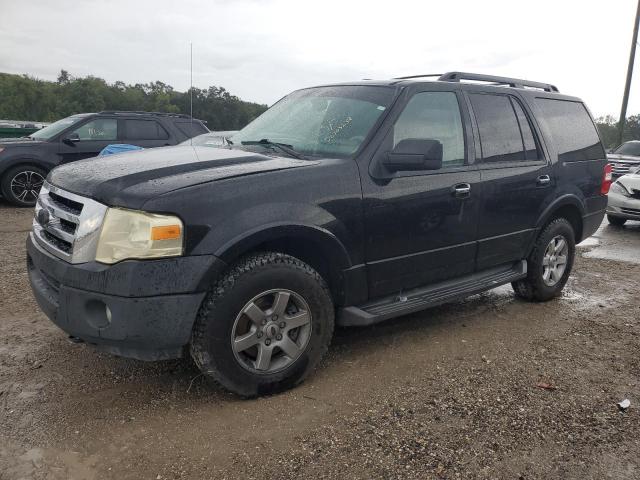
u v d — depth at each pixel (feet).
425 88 13.14
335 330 14.30
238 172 10.25
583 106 18.75
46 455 8.61
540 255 16.38
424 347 13.34
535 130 15.93
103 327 9.25
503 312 16.25
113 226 9.17
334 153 11.93
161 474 8.26
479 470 8.57
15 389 10.59
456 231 13.39
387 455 8.87
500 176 14.33
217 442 9.10
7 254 20.86
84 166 11.24
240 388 10.19
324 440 9.23
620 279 20.56
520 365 12.48
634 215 31.83
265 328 10.28
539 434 9.62
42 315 14.47
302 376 10.96
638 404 10.82
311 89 15.02
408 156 11.39
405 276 12.64
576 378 11.89
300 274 10.50
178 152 12.20
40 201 11.37
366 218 11.46
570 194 16.74
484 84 15.20
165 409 10.06
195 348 9.73
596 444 9.39
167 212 9.09
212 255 9.41
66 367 11.58
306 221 10.44
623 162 51.70
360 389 11.07
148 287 9.02
